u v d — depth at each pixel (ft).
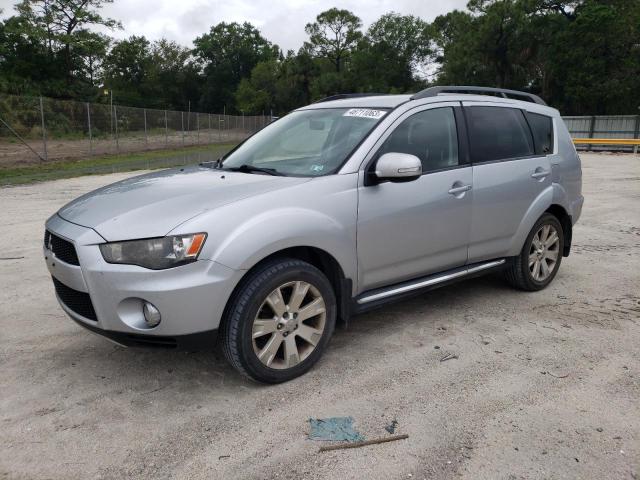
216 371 11.64
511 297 16.24
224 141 136.26
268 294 10.44
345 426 9.55
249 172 12.82
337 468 8.45
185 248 9.61
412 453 8.80
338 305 12.04
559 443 9.05
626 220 28.73
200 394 10.69
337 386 10.95
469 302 15.80
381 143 12.32
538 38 167.43
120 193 11.77
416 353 12.44
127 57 290.56
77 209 11.43
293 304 10.87
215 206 10.26
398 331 13.70
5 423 9.68
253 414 9.95
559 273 18.84
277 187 11.07
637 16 141.69
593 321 14.37
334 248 11.26
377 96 14.39
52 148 91.71
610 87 139.85
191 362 12.05
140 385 11.05
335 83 261.03
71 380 11.26
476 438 9.20
